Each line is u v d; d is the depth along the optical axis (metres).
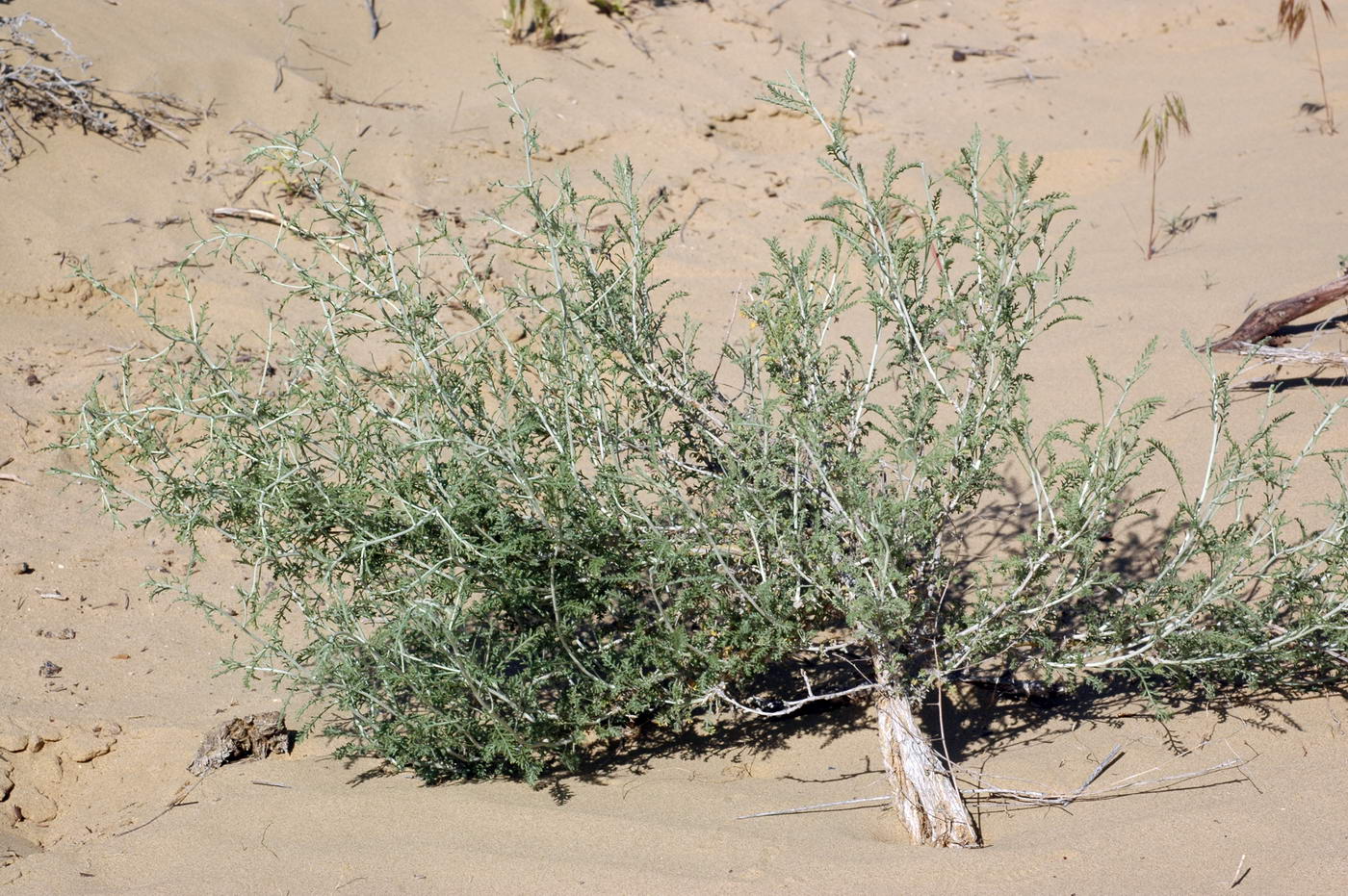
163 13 7.53
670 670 3.35
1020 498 4.55
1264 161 7.73
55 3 7.16
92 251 5.95
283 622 4.15
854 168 3.45
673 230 3.63
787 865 2.80
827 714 3.60
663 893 2.73
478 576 3.25
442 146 7.25
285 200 6.54
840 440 3.54
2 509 4.73
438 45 8.29
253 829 3.18
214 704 3.83
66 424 5.12
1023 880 2.66
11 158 6.32
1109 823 2.85
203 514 3.51
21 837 3.32
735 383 5.35
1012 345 3.43
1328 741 3.11
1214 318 5.54
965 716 3.56
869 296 3.49
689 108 8.30
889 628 3.06
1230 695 3.38
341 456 3.42
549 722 3.31
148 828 3.26
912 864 2.75
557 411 3.51
